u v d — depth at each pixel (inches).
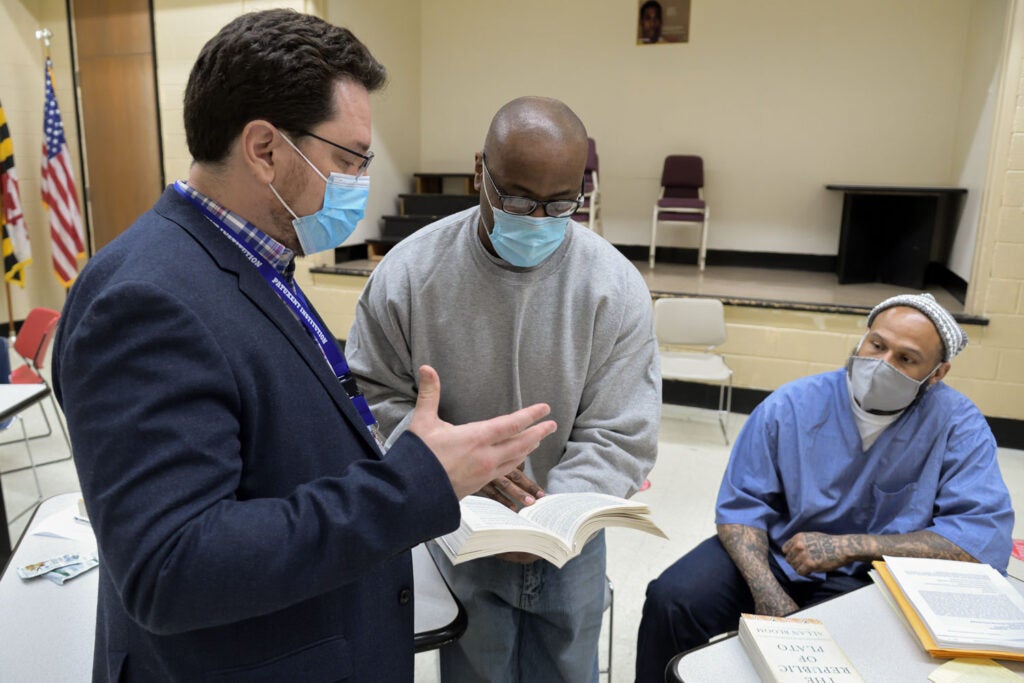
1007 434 148.7
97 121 221.0
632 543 106.0
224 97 26.2
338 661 29.8
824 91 214.2
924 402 59.2
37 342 130.8
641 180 239.3
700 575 62.6
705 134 229.3
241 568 22.5
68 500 61.7
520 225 40.8
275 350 27.4
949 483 57.1
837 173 217.6
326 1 193.5
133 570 22.2
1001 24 161.3
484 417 47.5
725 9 219.1
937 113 203.5
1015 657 39.4
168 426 22.8
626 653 80.6
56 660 41.1
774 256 229.6
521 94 245.9
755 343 164.4
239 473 24.7
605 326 45.9
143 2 203.6
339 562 24.0
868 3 204.7
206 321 25.1
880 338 57.8
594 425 47.0
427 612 43.4
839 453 60.6
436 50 252.5
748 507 62.7
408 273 46.1
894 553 54.1
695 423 160.4
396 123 241.0
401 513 25.0
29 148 228.8
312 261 201.0
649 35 228.2
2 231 215.2
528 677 51.6
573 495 41.9
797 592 60.9
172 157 212.4
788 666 37.4
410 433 26.8
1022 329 144.3
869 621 43.3
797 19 212.5
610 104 237.3
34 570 49.9
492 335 45.4
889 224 197.9
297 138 27.3
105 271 25.7
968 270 173.5
